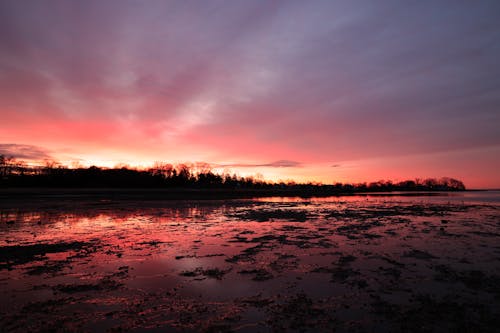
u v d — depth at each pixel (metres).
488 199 47.09
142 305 5.68
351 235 12.80
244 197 51.19
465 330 4.73
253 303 5.79
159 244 10.90
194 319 5.13
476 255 9.37
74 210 23.77
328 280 7.07
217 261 8.68
